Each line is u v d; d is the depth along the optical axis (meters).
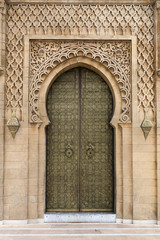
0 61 8.02
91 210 8.64
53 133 8.76
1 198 7.95
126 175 8.21
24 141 8.12
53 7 8.33
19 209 8.02
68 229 7.61
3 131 8.07
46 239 6.86
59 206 8.64
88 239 6.88
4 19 8.16
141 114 8.28
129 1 8.34
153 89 8.33
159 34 8.22
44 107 8.34
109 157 8.75
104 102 8.82
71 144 8.77
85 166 8.74
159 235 7.20
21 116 8.20
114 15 8.37
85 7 8.36
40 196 8.21
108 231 7.46
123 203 8.16
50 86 8.75
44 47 8.37
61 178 8.70
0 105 8.06
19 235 7.13
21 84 8.21
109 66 8.35
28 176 8.15
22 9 8.30
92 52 8.36
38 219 8.16
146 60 8.34
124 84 8.35
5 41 8.21
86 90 8.83
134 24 8.37
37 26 8.27
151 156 8.19
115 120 8.36
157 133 8.15
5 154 8.10
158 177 8.07
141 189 8.13
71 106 8.82
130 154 8.24
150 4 8.38
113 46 8.42
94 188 8.71
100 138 8.78
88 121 8.80
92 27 8.34
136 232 7.39
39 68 8.31
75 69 8.82
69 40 8.35
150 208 8.10
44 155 8.32
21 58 8.24
